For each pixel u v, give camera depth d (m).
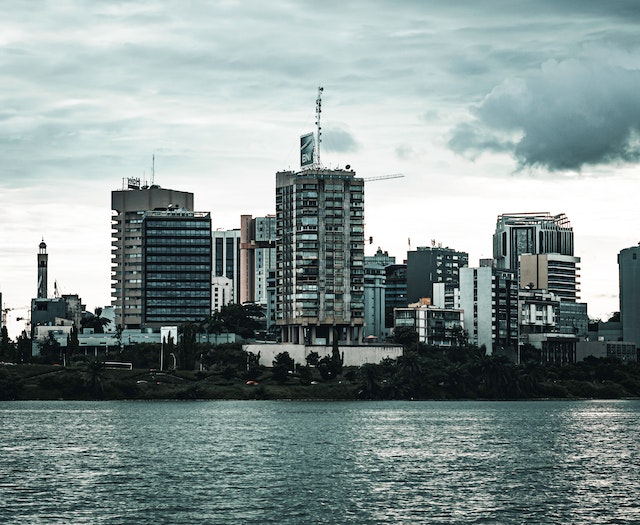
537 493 167.38
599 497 164.00
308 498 161.50
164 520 144.50
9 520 143.88
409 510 151.62
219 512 149.88
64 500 158.88
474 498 162.00
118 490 168.75
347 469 195.75
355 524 142.12
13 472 189.50
